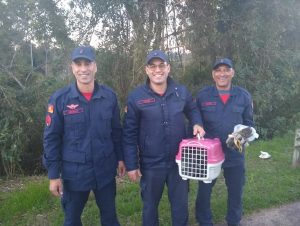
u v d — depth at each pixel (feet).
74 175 10.24
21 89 25.86
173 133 10.93
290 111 32.99
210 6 27.37
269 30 29.48
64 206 10.81
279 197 16.08
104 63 26.61
